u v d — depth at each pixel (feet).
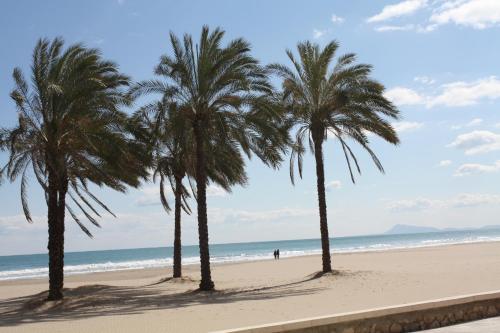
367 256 148.46
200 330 36.50
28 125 56.75
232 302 53.72
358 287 61.67
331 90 76.74
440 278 66.90
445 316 31.01
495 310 33.35
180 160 83.30
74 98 56.70
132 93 64.39
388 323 28.91
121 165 62.08
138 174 67.77
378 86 73.72
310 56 77.05
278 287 68.33
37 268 256.11
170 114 63.87
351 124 75.87
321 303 49.03
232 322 39.65
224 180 89.25
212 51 65.77
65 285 92.12
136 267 185.88
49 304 57.93
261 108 63.67
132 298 62.90
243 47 65.26
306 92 77.87
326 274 75.92
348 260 130.62
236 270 118.32
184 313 46.52
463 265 88.12
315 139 78.07
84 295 67.77
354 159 78.07
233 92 65.31
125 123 59.62
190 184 88.69
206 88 65.05
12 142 53.06
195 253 421.18
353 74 74.74
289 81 77.15
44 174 59.82
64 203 62.44
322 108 76.28
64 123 58.03
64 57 58.23
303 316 41.06
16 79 58.03
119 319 44.78
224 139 63.26
